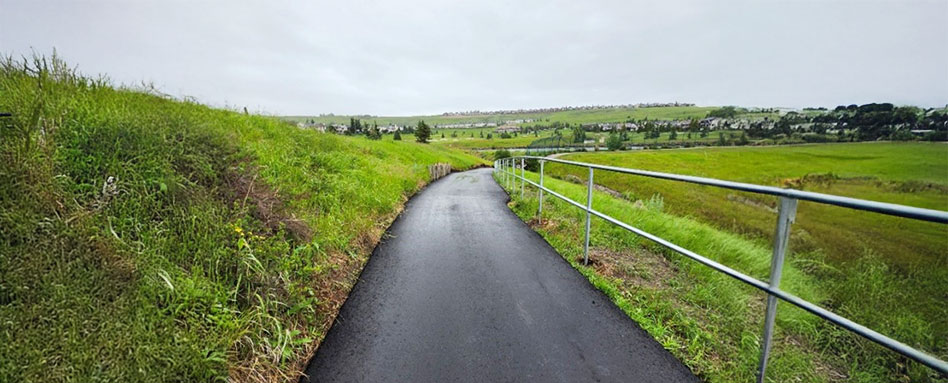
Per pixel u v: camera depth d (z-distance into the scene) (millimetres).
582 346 2430
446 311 2912
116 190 2854
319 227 4199
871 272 4176
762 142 111438
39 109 3018
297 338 2480
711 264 2246
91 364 1652
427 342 2475
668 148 97375
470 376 2131
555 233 5258
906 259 5883
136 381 1662
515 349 2395
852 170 57250
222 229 3010
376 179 8797
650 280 3629
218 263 2670
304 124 13281
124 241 2445
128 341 1798
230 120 8281
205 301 2285
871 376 2391
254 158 5086
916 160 67438
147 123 3914
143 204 2852
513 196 9023
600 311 2916
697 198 15023
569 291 3301
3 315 1721
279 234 3393
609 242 4766
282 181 5023
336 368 2209
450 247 4680
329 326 2691
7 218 2121
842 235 8055
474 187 12695
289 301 2740
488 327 2670
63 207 2473
